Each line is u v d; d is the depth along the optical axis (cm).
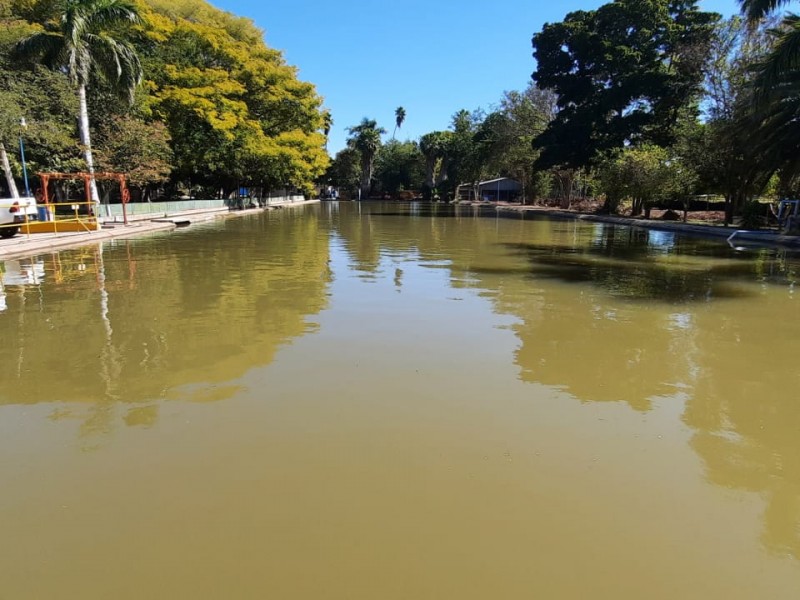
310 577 224
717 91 2669
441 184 8325
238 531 254
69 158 2225
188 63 3419
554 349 556
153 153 2658
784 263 1260
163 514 268
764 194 2925
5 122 1792
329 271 1065
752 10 1538
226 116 3328
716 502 284
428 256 1335
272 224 2556
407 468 315
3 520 263
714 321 682
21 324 642
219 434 357
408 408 402
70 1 2141
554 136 3991
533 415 392
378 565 232
